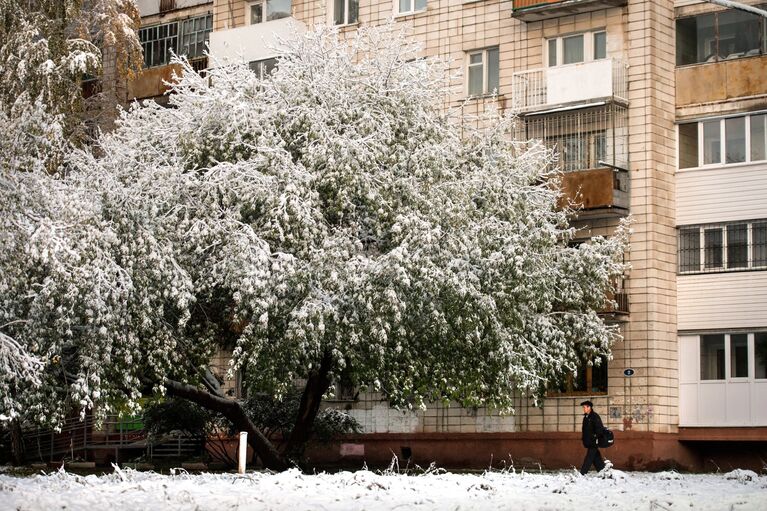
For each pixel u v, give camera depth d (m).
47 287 26.61
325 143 29.05
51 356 27.83
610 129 38.56
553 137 39.56
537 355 31.64
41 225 25.27
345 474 23.03
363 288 27.78
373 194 28.53
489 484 21.94
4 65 40.94
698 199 38.34
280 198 28.19
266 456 31.80
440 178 30.11
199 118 30.86
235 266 27.95
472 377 30.19
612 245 34.66
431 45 43.03
